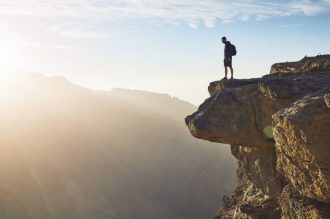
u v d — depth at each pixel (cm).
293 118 1109
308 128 1083
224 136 1670
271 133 1578
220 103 1697
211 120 1686
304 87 1483
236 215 2128
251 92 1648
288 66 1969
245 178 2483
